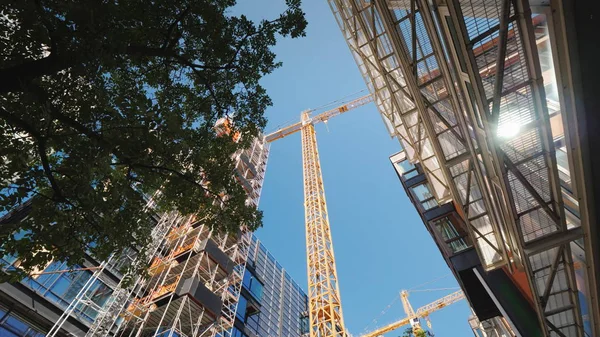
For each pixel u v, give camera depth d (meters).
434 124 19.75
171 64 13.81
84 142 9.48
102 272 33.16
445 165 18.28
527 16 9.66
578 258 16.45
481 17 11.39
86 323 29.83
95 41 8.80
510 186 13.78
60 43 8.73
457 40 11.51
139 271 13.10
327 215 58.56
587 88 9.29
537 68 10.38
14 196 9.21
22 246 9.92
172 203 14.27
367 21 21.25
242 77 14.30
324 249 50.84
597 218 11.45
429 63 18.58
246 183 48.06
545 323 17.14
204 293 31.83
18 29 9.02
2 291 25.11
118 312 30.58
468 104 12.86
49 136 8.83
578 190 11.21
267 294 64.06
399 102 24.17
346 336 40.88
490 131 12.14
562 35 8.96
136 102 10.62
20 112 9.34
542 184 13.50
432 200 33.12
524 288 22.45
